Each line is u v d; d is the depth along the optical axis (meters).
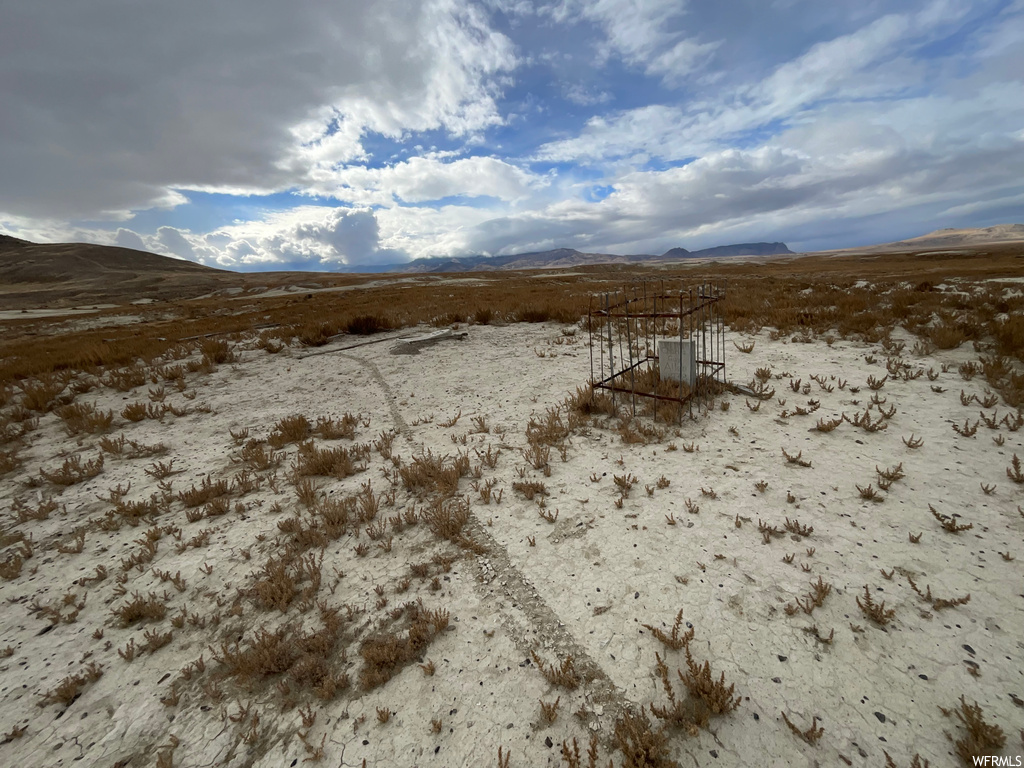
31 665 3.34
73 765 2.61
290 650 3.23
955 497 4.27
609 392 7.87
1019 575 3.30
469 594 3.67
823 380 7.59
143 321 32.59
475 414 7.73
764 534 3.98
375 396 9.23
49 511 5.54
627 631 3.17
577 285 33.88
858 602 3.16
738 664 2.84
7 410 9.60
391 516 4.84
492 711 2.72
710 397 7.35
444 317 17.08
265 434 7.66
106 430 8.26
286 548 4.41
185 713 2.89
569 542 4.19
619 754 2.41
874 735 2.39
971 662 2.70
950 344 8.55
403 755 2.53
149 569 4.33
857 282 20.84
